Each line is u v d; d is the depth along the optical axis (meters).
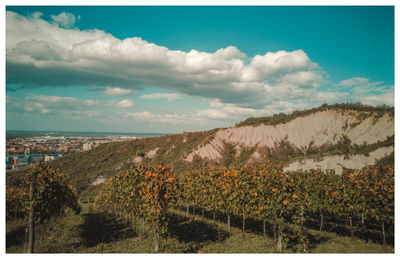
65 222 22.92
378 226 16.56
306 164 64.31
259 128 96.00
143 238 15.62
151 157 93.19
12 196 17.22
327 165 61.78
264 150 83.31
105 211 35.56
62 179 17.22
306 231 13.91
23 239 15.07
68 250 13.26
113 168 80.38
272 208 12.16
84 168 82.50
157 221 12.23
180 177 25.67
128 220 23.70
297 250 11.62
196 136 102.88
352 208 13.19
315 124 90.75
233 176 15.19
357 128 81.50
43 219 13.15
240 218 21.11
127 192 17.48
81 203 52.69
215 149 86.75
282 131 92.44
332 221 18.86
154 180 12.51
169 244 13.64
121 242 15.16
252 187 13.84
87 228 20.47
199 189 20.41
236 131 96.06
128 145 104.88
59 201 15.13
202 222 19.81
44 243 14.35
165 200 12.73
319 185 16.23
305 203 12.05
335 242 12.90
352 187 13.83
